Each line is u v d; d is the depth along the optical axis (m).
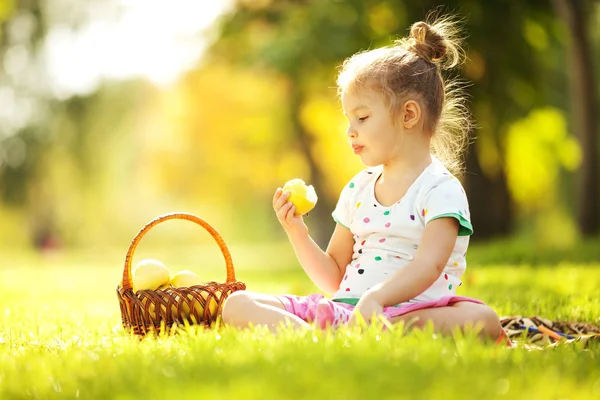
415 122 3.88
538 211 31.69
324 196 25.69
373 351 2.79
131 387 2.51
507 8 15.37
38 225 32.19
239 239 53.38
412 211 3.80
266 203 44.19
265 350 2.83
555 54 17.89
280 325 3.40
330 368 2.56
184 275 4.26
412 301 3.65
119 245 39.16
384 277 3.79
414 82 3.92
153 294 3.84
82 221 32.66
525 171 22.39
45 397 2.57
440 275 3.75
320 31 15.77
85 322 5.13
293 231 4.12
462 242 3.82
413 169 3.90
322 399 2.21
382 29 15.73
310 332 3.15
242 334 3.20
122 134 29.73
